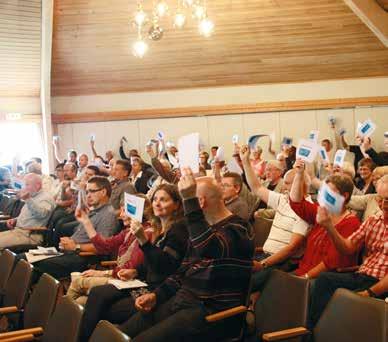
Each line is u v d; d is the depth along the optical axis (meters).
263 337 2.30
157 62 9.59
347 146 9.63
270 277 2.75
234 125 10.30
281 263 3.60
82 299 3.38
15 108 10.01
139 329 2.76
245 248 2.63
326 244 3.27
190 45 9.12
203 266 2.62
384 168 4.06
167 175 4.38
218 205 2.69
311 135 4.42
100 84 10.24
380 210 3.19
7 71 9.12
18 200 6.43
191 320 2.54
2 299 3.46
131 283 3.11
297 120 10.12
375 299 2.23
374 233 3.05
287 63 9.46
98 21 8.58
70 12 8.36
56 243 5.05
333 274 3.02
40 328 2.48
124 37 8.91
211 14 8.37
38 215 5.14
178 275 2.83
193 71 9.83
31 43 8.39
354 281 2.98
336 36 8.73
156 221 3.33
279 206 3.81
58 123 10.63
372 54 9.12
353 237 3.09
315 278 3.20
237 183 4.11
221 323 2.58
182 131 10.42
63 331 2.36
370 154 6.38
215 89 10.27
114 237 3.93
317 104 9.99
